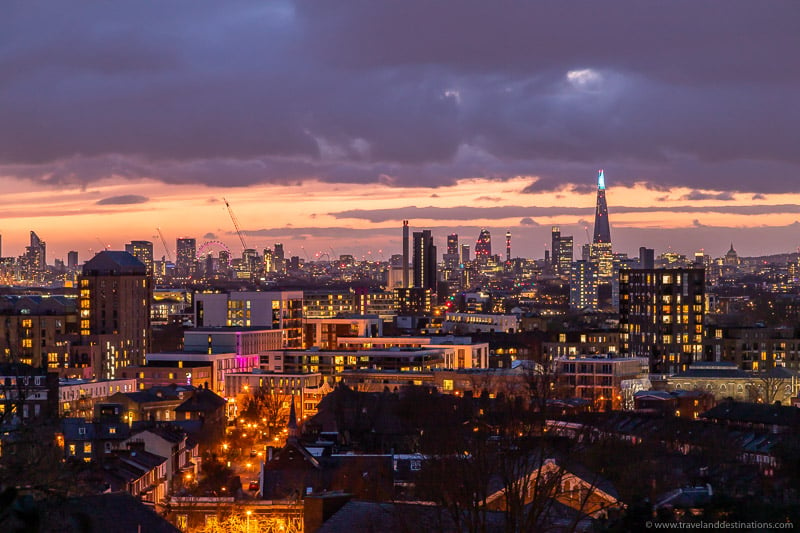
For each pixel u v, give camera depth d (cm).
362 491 19225
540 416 12825
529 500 12675
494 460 12794
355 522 14075
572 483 14800
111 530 13138
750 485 18325
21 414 9500
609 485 15888
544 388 14488
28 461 8706
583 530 12812
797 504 10444
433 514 12862
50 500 8312
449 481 12369
